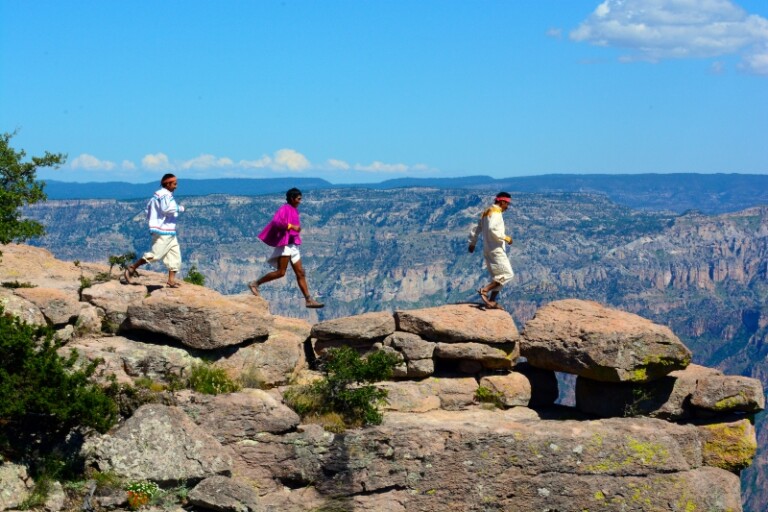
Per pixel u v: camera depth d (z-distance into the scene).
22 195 27.55
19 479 13.10
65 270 20.17
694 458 16.92
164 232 18.52
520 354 18.59
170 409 14.48
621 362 17.36
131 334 16.84
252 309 16.84
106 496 13.50
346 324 18.20
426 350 17.91
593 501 15.91
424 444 15.55
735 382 17.62
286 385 16.95
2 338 13.19
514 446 15.84
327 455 15.19
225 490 13.98
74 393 13.52
